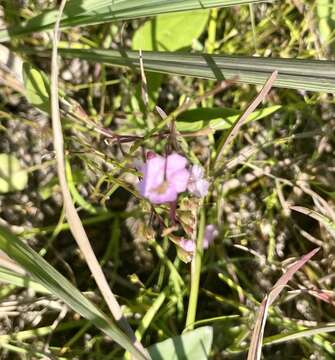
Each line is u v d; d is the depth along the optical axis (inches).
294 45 5.5
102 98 5.0
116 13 4.4
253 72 4.2
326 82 4.0
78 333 4.5
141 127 5.0
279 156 5.3
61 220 4.5
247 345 4.6
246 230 5.1
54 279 3.4
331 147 5.4
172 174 3.9
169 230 3.9
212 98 5.3
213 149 5.0
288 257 5.2
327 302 4.9
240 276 5.0
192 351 4.2
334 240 5.1
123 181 4.6
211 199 5.0
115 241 4.8
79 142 4.5
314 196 4.9
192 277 4.5
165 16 4.9
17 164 4.5
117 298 4.8
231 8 5.5
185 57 4.3
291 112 5.4
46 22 4.5
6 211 4.6
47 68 5.0
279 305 5.0
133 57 4.5
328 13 5.4
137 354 3.4
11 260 3.6
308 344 4.8
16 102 4.8
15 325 4.5
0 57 4.5
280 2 5.5
